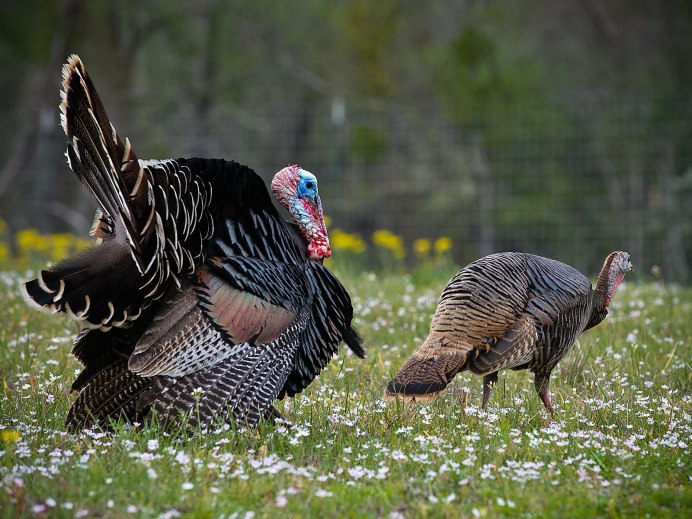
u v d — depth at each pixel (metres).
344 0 70.06
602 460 15.23
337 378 20.52
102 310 14.28
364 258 41.81
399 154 57.84
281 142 57.66
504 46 70.06
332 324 17.66
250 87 74.56
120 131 63.00
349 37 67.88
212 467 13.97
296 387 17.45
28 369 20.31
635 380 21.17
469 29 63.22
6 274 33.25
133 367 14.90
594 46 74.81
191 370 15.22
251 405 15.39
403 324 26.38
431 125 55.78
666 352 23.84
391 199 56.19
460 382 20.88
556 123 54.50
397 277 34.97
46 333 23.84
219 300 15.52
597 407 18.55
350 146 56.81
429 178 58.28
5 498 12.36
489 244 55.38
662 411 18.44
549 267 18.28
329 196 56.72
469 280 17.33
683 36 73.38
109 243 14.87
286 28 71.50
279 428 16.12
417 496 13.37
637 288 33.31
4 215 63.25
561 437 16.34
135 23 71.12
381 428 16.98
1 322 24.78
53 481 13.16
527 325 17.28
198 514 12.31
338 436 16.11
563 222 55.16
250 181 16.38
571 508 13.09
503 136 55.97
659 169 54.06
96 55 69.88
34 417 16.88
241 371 15.45
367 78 68.25
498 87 62.53
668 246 52.25
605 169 55.00
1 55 74.62
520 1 73.44
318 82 69.31
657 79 71.44
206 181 15.61
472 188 57.44
